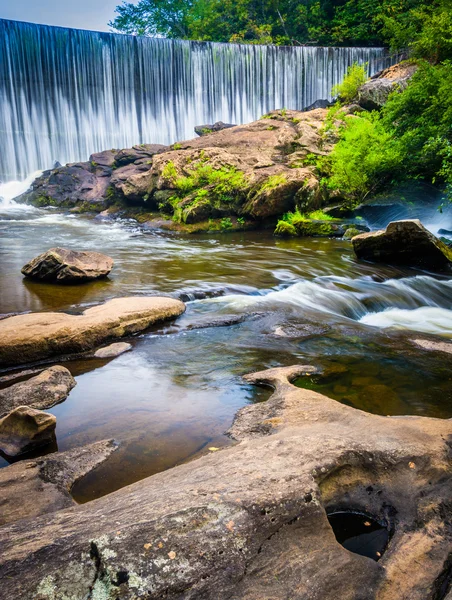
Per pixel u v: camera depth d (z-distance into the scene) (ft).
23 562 6.59
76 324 20.12
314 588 6.79
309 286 31.35
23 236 51.03
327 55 108.47
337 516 9.10
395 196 57.82
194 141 73.56
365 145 57.82
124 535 6.96
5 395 15.02
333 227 53.47
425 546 8.03
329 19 136.98
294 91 108.17
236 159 64.90
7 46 80.38
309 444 10.14
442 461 9.97
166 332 22.35
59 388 15.88
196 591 6.38
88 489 10.71
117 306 23.08
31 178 84.99
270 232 57.31
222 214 59.26
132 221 64.13
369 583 7.13
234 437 12.59
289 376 17.08
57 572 6.43
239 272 34.88
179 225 57.82
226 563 6.77
